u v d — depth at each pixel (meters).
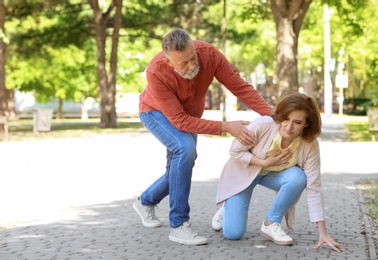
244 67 69.75
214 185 12.52
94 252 6.90
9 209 9.93
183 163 7.15
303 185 6.94
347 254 6.67
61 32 39.12
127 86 51.94
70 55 45.28
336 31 48.50
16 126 39.31
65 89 49.59
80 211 9.64
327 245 7.07
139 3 39.09
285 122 6.64
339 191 11.48
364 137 26.08
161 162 17.14
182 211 7.24
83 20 39.06
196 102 7.21
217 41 40.50
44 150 21.34
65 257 6.69
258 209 9.47
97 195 11.34
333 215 9.02
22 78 46.19
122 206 10.07
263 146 6.89
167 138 7.20
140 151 20.66
